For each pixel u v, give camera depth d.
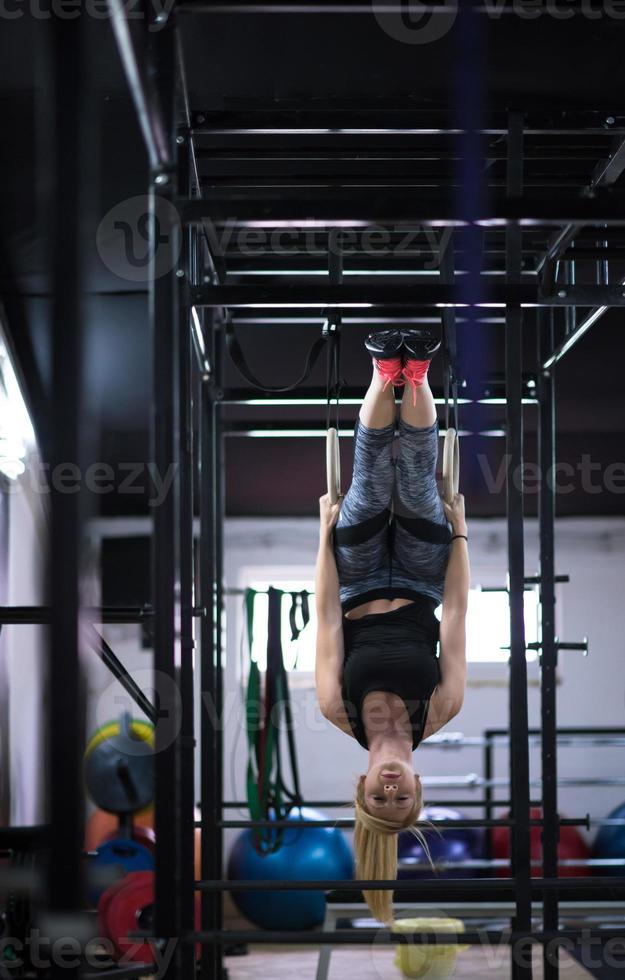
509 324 3.32
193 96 3.47
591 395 6.28
